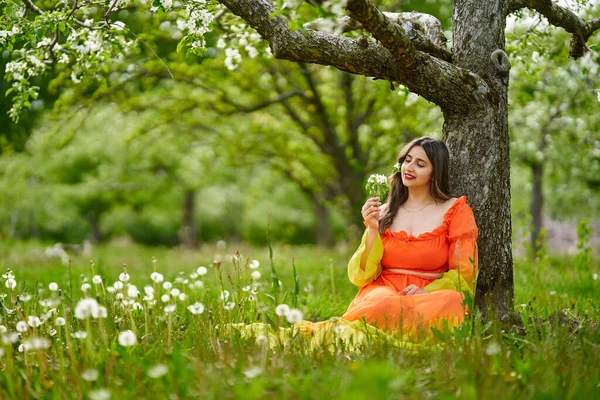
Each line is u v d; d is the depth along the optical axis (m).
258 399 2.62
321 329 4.07
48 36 5.63
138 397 2.71
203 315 4.15
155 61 8.80
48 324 3.80
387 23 3.82
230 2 4.12
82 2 5.03
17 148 16.61
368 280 4.51
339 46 4.16
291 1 3.43
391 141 11.63
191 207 27.31
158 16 6.64
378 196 4.51
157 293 4.53
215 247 19.27
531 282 7.04
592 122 10.89
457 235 4.34
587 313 4.47
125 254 15.98
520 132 12.91
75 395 2.78
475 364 3.04
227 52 5.95
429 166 4.45
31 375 3.10
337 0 3.38
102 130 18.84
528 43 5.87
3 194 22.91
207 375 2.79
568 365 3.11
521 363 3.01
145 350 3.41
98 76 5.62
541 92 8.51
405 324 3.96
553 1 5.18
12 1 4.78
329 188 15.23
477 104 4.42
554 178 14.78
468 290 4.24
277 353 3.22
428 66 4.25
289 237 35.19
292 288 6.77
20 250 16.12
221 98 11.38
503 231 4.50
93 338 3.60
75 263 11.43
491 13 4.52
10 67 5.27
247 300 4.74
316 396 2.61
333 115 12.30
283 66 11.53
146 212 30.23
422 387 2.89
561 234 19.38
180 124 13.38
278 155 14.29
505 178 4.54
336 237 32.72
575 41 5.18
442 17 11.09
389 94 10.68
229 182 24.23
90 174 23.00
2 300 4.30
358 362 3.07
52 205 26.48
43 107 13.05
